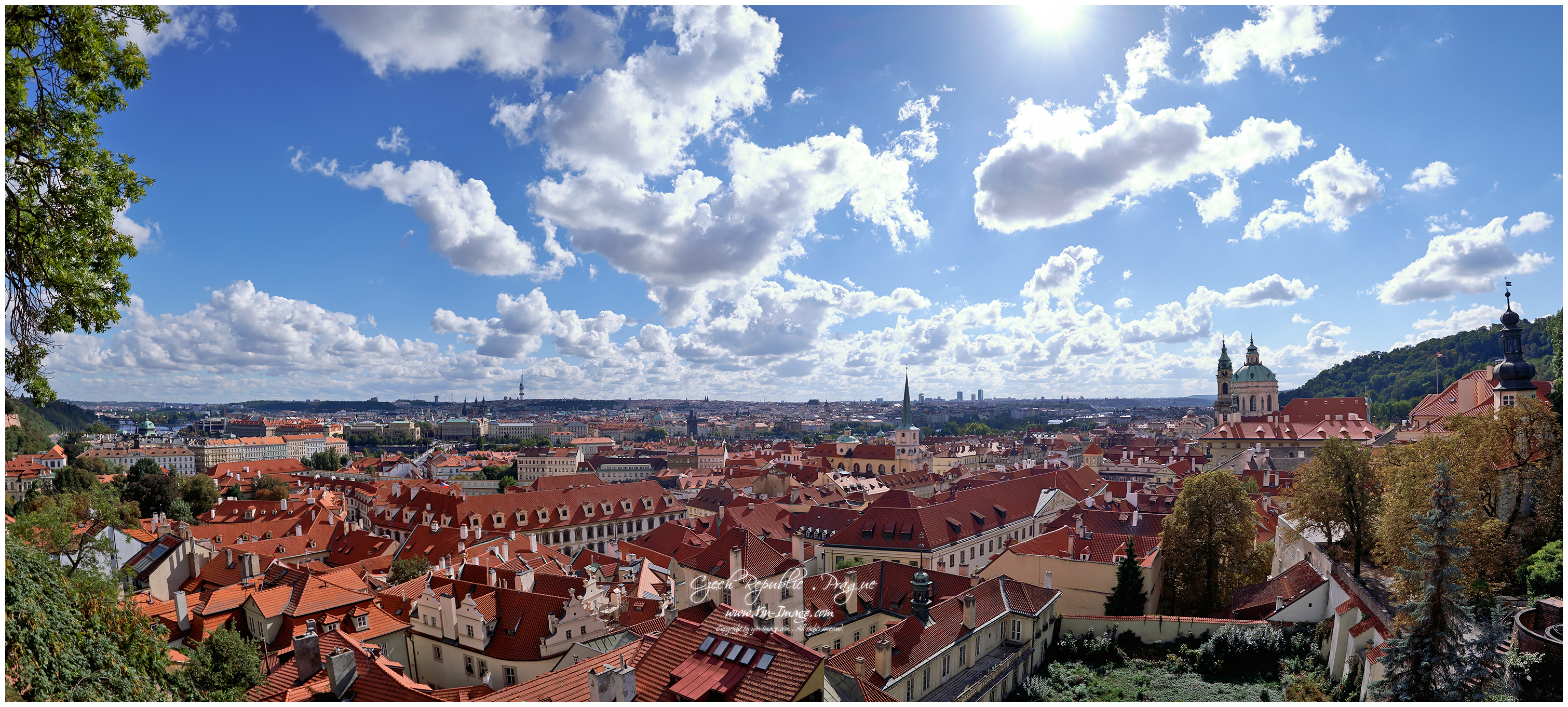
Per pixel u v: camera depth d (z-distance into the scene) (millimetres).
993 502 134625
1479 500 63438
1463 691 42094
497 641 68125
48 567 32438
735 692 35625
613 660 39500
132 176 29641
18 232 26828
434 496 156500
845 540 118562
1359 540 75562
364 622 71375
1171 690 63219
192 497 181750
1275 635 67000
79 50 27484
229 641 48938
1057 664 71062
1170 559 92562
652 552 114688
